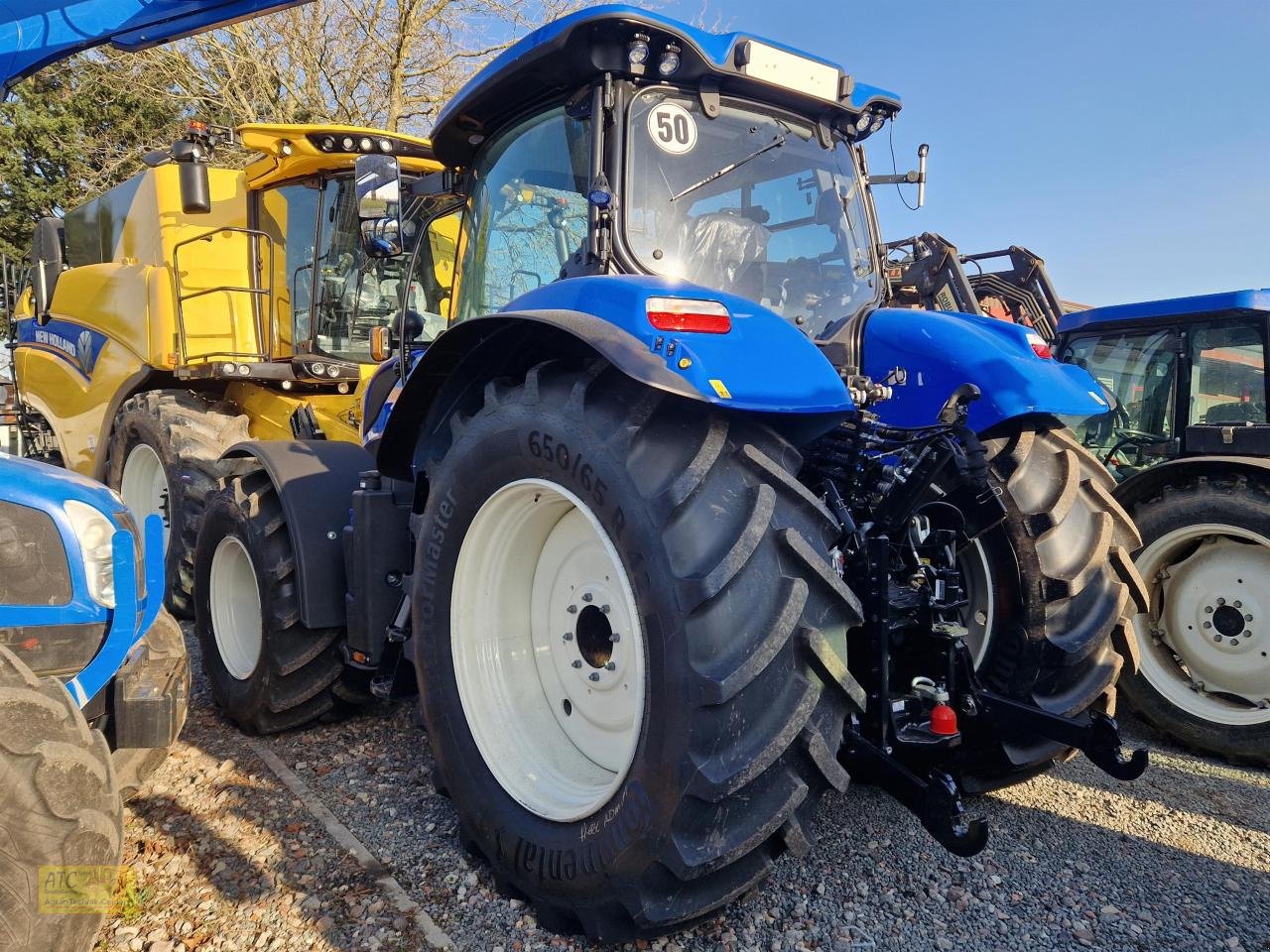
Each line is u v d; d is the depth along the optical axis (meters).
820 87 2.79
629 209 2.49
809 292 2.88
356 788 2.94
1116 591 2.69
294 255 6.09
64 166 15.53
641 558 1.90
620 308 2.07
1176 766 3.46
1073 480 2.70
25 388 7.60
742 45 2.56
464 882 2.37
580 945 2.10
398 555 3.05
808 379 2.04
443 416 2.67
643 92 2.54
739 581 1.85
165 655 2.61
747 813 1.84
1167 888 2.43
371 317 6.04
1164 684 3.80
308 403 5.97
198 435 5.49
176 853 2.50
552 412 2.17
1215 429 4.14
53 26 5.44
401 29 12.44
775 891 2.35
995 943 2.16
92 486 2.34
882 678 2.19
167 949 2.07
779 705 1.83
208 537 3.69
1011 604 2.67
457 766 2.41
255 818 2.70
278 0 5.25
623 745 2.25
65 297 7.01
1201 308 4.48
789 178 2.85
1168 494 3.86
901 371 2.81
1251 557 3.63
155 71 13.05
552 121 2.73
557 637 2.48
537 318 2.12
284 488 3.29
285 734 3.45
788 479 1.98
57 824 1.71
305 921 2.18
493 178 3.02
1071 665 2.60
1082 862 2.55
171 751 3.26
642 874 1.88
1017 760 2.67
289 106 13.05
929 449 2.32
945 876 2.45
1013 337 2.95
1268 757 3.45
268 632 3.26
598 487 2.01
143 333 6.08
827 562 1.95
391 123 12.66
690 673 1.79
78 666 2.18
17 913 1.65
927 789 1.97
